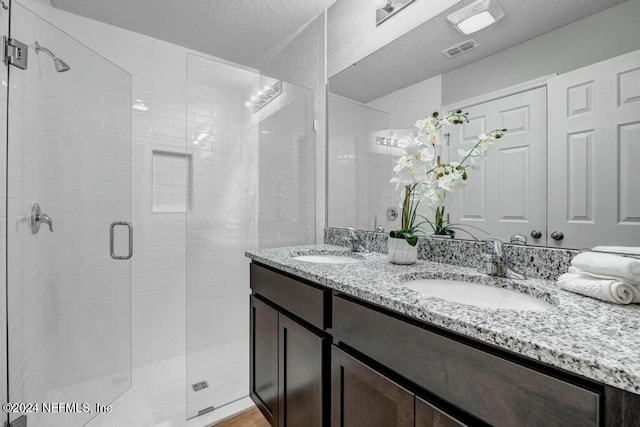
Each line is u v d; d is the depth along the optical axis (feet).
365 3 5.45
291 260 4.38
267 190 7.59
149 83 7.05
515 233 3.42
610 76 2.80
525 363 1.70
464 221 3.90
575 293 2.54
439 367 2.09
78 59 5.45
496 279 3.10
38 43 4.67
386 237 5.02
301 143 6.94
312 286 3.54
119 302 6.33
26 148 4.52
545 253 3.11
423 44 4.48
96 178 5.91
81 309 5.70
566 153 3.05
